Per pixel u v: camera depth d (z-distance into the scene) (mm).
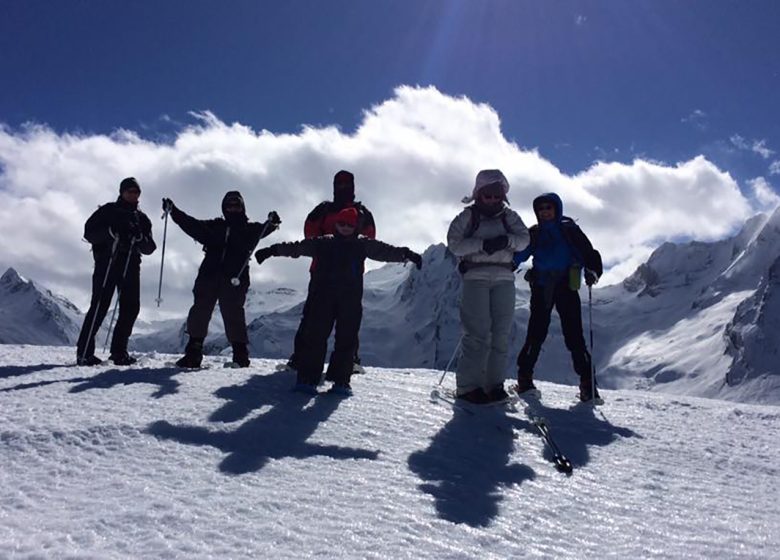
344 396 6129
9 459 3947
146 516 3195
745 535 3609
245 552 2924
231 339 7965
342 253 6387
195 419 4801
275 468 4066
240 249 7910
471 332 6371
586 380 7168
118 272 7988
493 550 3197
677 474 4750
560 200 7379
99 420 4633
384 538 3189
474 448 4871
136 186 8094
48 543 2867
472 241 6242
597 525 3654
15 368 7059
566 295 7309
